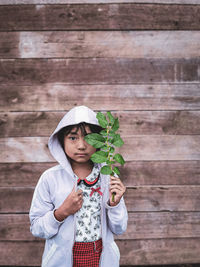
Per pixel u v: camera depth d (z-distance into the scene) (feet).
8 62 5.87
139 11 5.87
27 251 6.13
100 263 3.65
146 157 6.08
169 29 5.96
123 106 6.00
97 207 3.60
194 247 6.27
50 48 5.86
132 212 6.13
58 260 3.56
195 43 6.01
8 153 5.97
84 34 5.86
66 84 5.92
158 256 6.25
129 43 5.92
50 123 5.97
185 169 6.15
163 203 6.15
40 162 5.99
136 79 5.99
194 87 6.07
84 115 3.48
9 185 6.00
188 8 5.95
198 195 6.18
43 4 5.79
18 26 5.82
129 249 6.21
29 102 5.94
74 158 3.48
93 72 5.93
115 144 3.10
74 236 3.50
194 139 6.14
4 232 6.08
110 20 5.85
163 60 6.00
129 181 6.09
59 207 3.37
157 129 6.08
